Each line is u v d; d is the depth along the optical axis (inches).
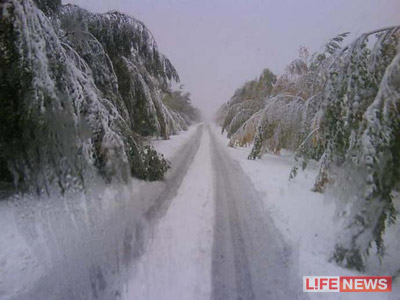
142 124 386.3
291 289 111.6
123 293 105.2
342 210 133.6
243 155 529.3
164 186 262.1
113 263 124.9
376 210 115.6
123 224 165.6
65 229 149.9
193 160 431.5
